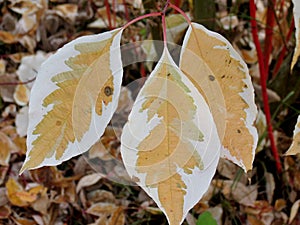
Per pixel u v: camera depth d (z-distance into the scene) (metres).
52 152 0.24
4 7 0.75
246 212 0.58
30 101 0.24
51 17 0.73
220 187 0.59
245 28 0.68
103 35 0.24
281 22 0.63
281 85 0.59
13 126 0.66
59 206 0.60
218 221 0.57
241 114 0.26
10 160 0.64
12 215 0.59
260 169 0.62
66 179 0.61
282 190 0.60
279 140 0.62
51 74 0.24
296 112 0.61
